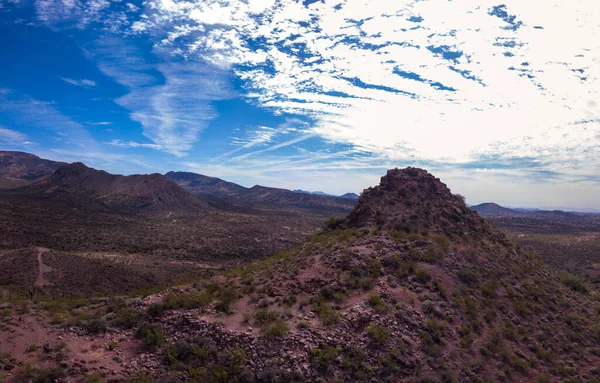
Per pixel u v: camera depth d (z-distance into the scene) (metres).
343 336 19.44
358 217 40.53
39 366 15.55
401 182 42.91
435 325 22.23
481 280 29.41
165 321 21.39
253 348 18.22
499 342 23.22
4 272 62.19
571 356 23.95
